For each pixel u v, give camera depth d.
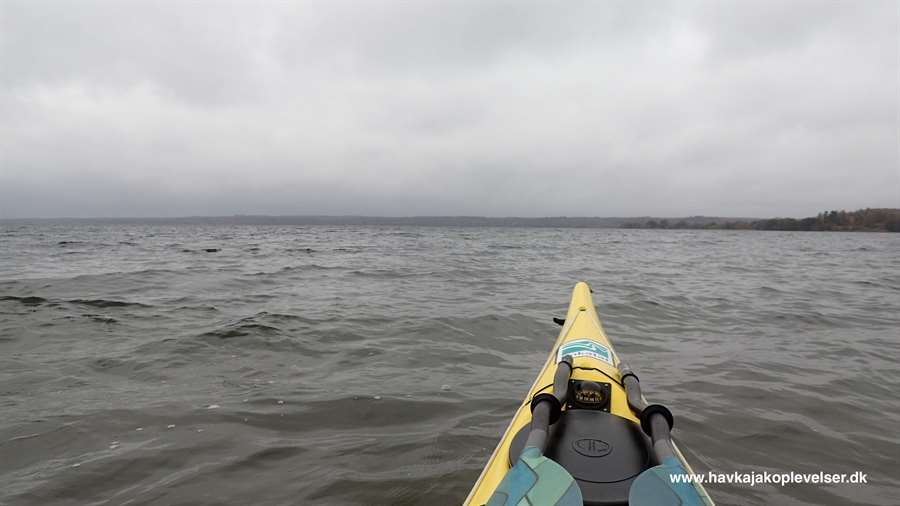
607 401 3.15
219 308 10.34
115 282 13.70
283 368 6.61
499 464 2.97
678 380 6.23
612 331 9.04
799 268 21.83
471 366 6.88
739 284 15.80
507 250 32.62
